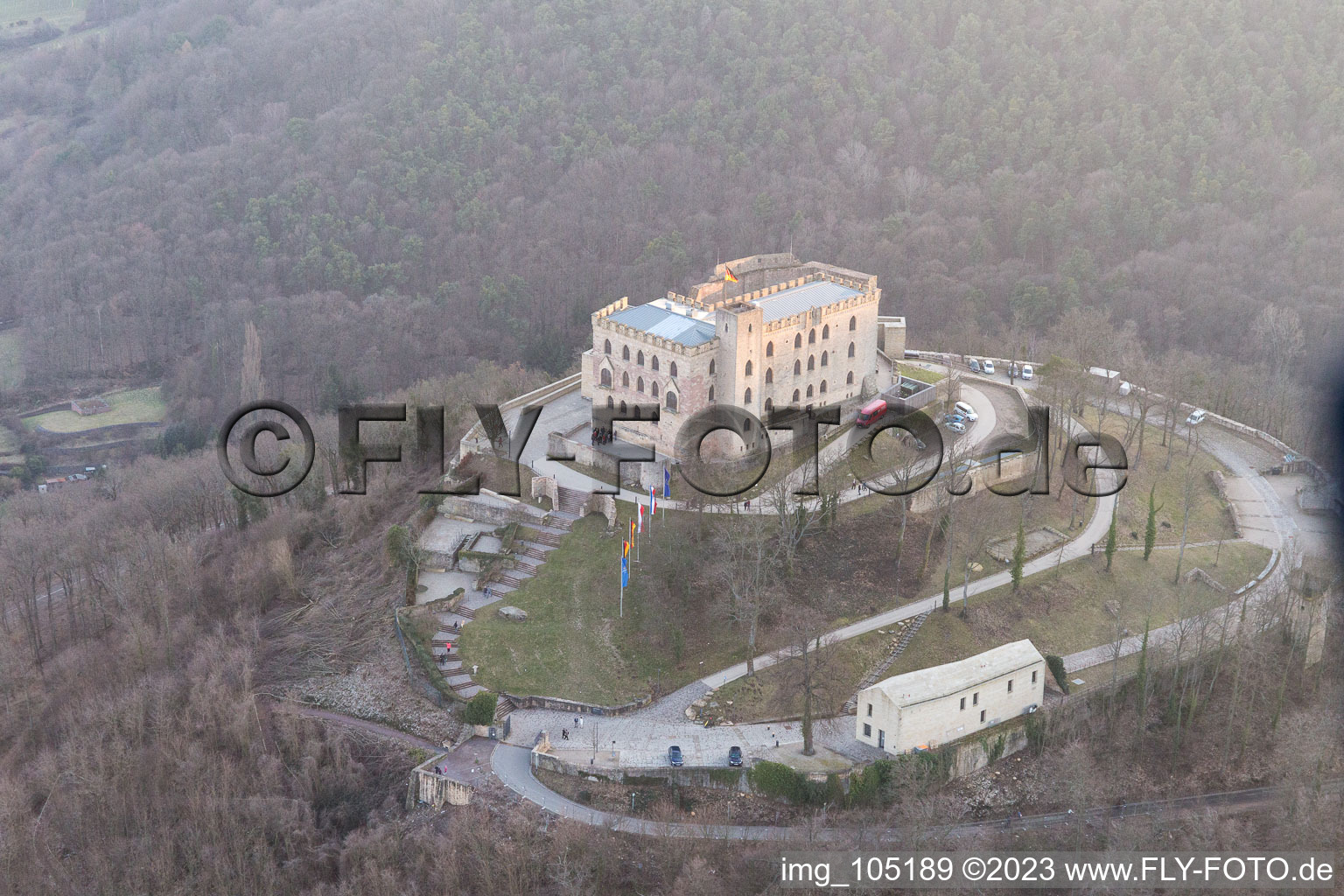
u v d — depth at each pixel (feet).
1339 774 569.23
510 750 569.64
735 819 535.19
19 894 538.06
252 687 624.59
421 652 612.29
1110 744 590.55
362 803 563.07
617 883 510.17
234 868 536.01
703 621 631.56
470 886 508.12
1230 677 619.26
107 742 606.55
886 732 556.10
